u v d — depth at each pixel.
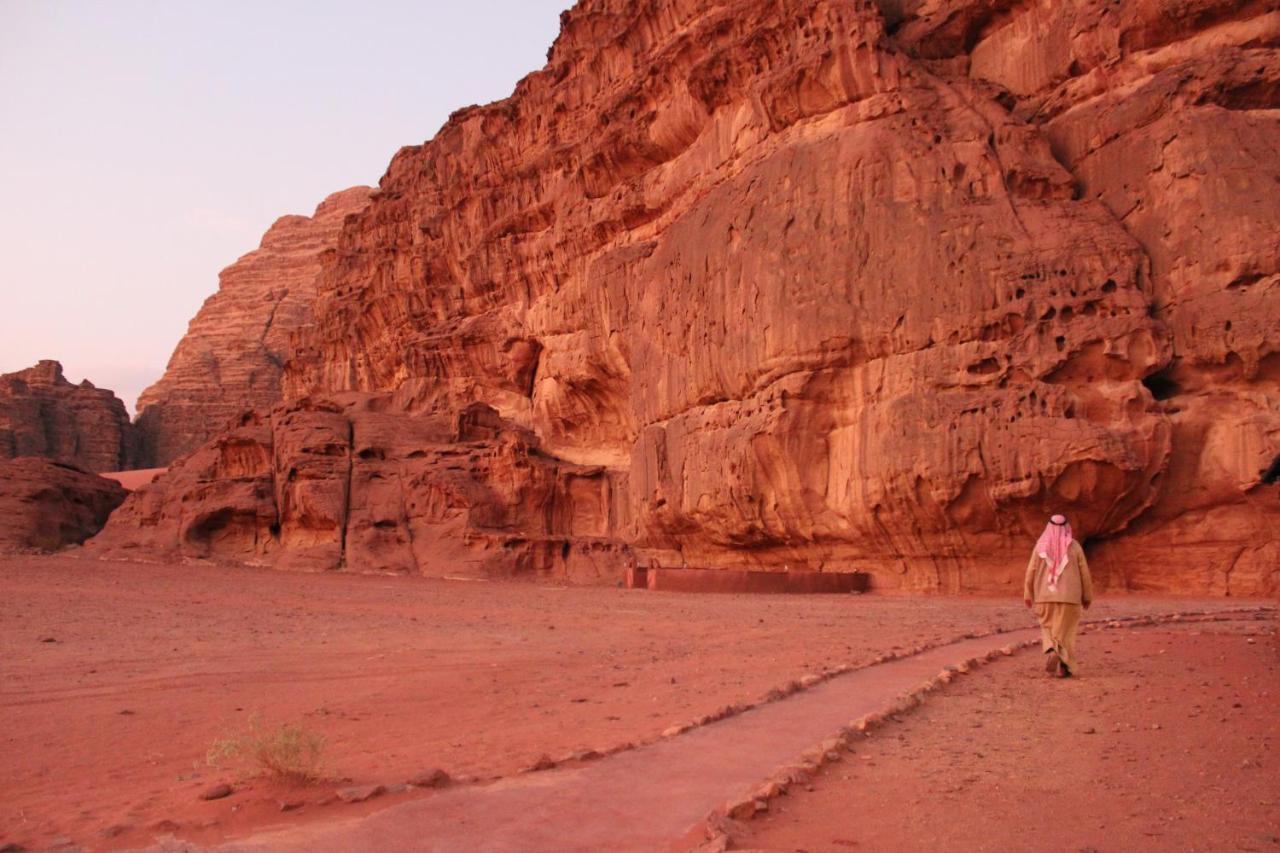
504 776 7.40
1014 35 35.94
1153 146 29.91
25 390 113.06
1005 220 30.05
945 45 36.91
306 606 28.09
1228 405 27.48
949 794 6.89
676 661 15.02
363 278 77.19
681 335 39.12
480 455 51.12
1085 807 6.54
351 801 6.73
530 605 28.28
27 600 27.88
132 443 124.38
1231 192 27.92
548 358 53.59
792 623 20.78
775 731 8.84
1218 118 28.81
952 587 30.02
